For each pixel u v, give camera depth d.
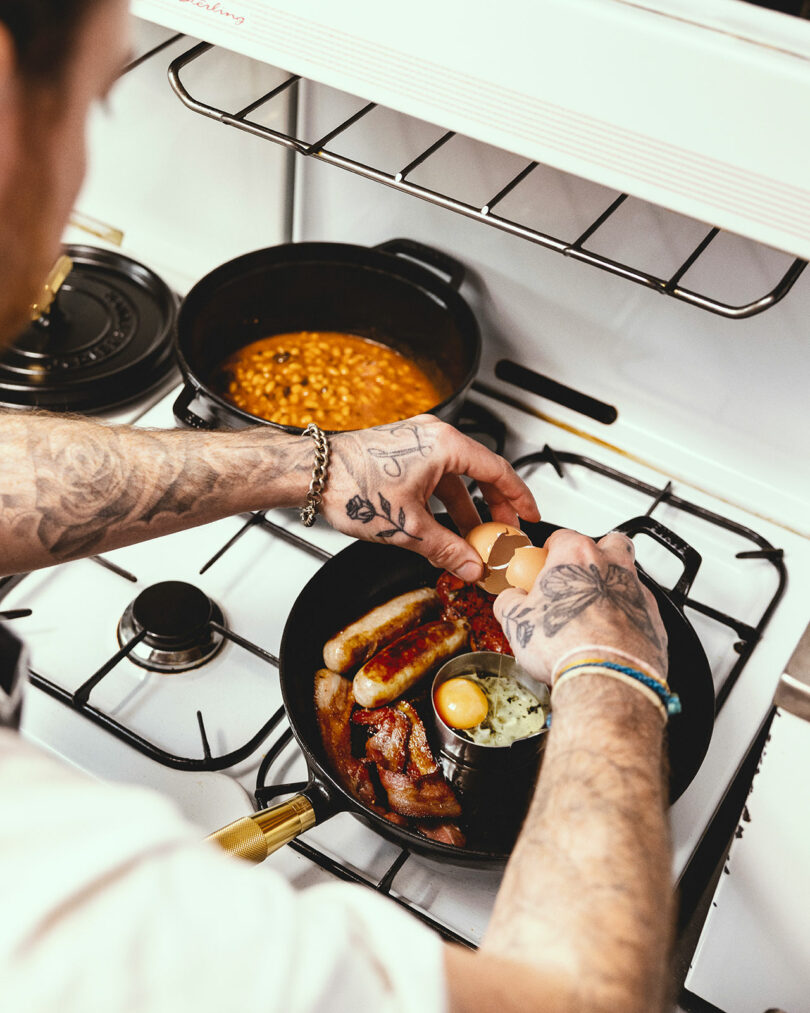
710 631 0.91
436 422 0.73
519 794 0.78
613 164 0.61
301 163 1.07
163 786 0.77
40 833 0.30
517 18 0.59
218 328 1.08
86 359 1.06
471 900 0.74
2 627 0.44
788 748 0.59
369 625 0.83
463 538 0.78
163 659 0.85
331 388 1.08
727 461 1.02
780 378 0.93
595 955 0.39
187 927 0.30
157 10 0.73
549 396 1.09
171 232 1.22
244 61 1.00
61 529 0.66
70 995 0.28
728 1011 0.79
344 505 0.72
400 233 1.07
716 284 0.90
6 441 0.66
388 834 0.69
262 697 0.84
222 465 0.70
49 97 0.31
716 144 0.57
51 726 0.80
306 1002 0.31
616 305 0.97
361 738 0.80
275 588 0.93
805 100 0.53
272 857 0.74
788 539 0.99
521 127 0.63
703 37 0.54
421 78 0.65
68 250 1.17
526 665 0.62
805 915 0.68
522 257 1.00
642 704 0.53
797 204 0.57
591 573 0.62
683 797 0.79
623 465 1.05
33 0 0.28
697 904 0.88
